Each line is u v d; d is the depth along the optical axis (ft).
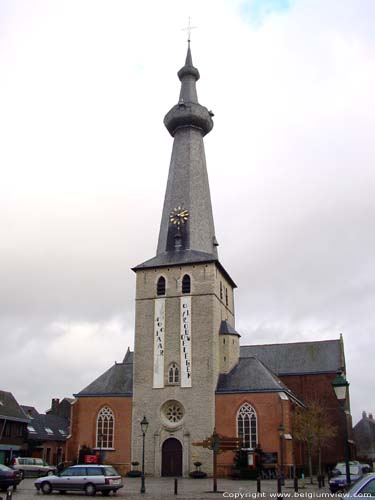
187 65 236.63
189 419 183.93
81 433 192.54
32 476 175.63
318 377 264.72
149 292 203.10
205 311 194.18
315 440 196.34
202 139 233.55
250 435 178.81
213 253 217.77
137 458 185.16
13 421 225.97
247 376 189.67
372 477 57.98
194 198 217.36
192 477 175.52
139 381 193.47
